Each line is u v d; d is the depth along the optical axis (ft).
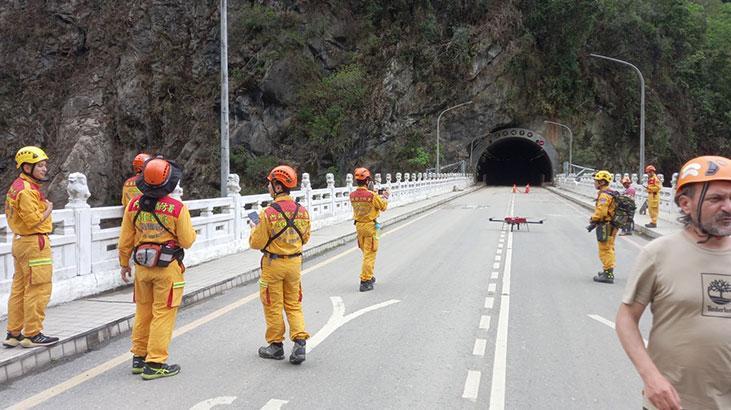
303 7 215.72
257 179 199.93
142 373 17.28
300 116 206.69
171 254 17.19
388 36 217.56
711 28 268.21
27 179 18.08
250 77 205.87
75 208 26.81
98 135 208.23
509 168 289.74
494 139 222.89
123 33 219.82
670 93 232.32
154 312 17.35
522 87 214.90
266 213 18.53
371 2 218.79
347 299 28.43
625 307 8.98
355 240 55.21
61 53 227.61
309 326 23.29
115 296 27.14
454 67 211.20
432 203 106.73
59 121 218.18
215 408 14.92
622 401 15.52
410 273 36.14
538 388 16.47
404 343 20.90
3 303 22.09
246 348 20.36
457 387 16.52
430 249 47.85
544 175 258.37
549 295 29.53
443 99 212.64
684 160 231.71
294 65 207.92
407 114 212.64
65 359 19.17
